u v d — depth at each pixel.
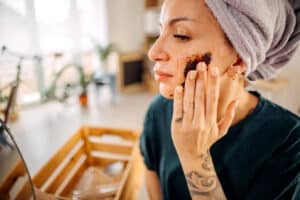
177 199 0.60
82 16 3.67
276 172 0.47
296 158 0.46
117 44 3.85
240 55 0.37
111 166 1.42
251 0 0.34
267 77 0.49
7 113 1.57
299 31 0.43
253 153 0.49
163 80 0.40
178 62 0.38
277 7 0.38
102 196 1.15
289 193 0.45
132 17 3.84
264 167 0.49
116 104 3.39
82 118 2.95
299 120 0.50
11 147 0.46
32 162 2.02
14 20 3.10
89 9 3.70
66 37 3.58
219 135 0.43
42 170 1.13
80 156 1.48
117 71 3.77
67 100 3.44
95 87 3.55
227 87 0.42
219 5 0.34
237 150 0.50
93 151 1.57
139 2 3.84
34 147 2.27
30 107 3.24
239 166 0.51
